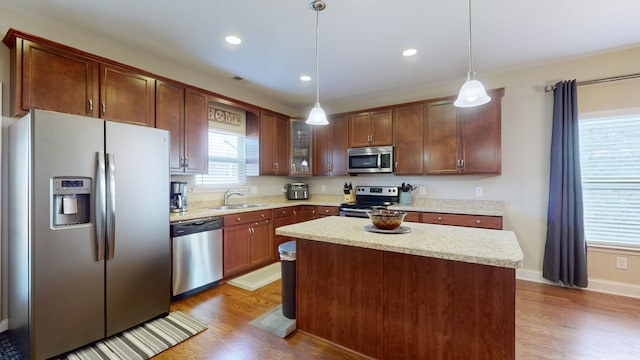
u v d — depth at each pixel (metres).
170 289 2.68
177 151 3.07
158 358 1.90
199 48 2.85
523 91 3.40
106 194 2.10
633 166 2.94
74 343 1.96
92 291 2.04
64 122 1.92
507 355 1.49
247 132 4.33
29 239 1.80
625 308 2.61
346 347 1.99
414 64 3.25
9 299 2.17
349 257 1.97
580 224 3.01
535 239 3.35
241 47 2.84
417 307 1.73
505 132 3.50
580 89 3.10
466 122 3.50
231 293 2.99
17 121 2.00
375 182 4.49
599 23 2.40
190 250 2.89
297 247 2.21
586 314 2.50
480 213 3.22
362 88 4.11
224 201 4.00
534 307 2.64
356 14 2.26
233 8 2.18
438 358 1.66
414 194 4.12
